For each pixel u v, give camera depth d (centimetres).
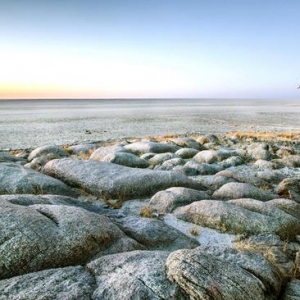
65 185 1605
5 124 6372
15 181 1509
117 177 1628
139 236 1027
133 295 614
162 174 1672
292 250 1019
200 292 594
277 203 1319
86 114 9806
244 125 6756
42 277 695
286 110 13038
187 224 1213
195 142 3139
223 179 1739
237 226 1141
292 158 2445
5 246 791
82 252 855
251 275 688
